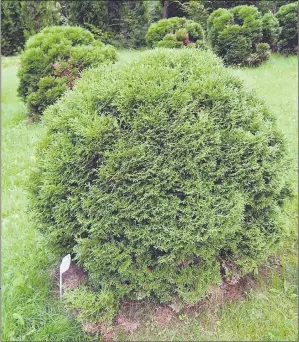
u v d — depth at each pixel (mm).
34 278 2322
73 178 1911
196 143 1799
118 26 11867
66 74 5285
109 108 1953
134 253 1947
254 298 2215
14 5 11086
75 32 5773
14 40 11461
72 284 2119
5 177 3783
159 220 1812
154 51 2238
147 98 1856
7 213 3172
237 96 2043
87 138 1837
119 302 2113
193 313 2131
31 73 5395
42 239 2318
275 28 9273
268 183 1999
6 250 2643
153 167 1787
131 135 1843
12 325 1990
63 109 2090
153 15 13805
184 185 1817
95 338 1974
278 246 2168
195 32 8773
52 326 1994
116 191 1824
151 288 1951
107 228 1865
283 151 2176
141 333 2031
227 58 8484
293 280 2361
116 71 2111
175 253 1898
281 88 6211
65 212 1964
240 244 2051
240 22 8719
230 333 2018
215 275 1983
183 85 1926
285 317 2100
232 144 1894
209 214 1803
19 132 5090
